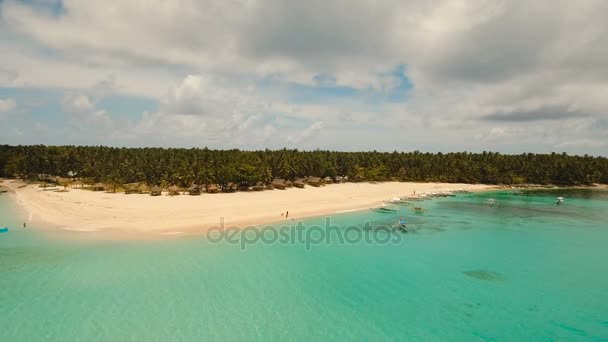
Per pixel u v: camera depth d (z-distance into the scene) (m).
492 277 40.31
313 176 142.50
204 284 36.09
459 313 31.77
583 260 46.69
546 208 92.19
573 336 28.42
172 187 105.56
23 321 28.03
